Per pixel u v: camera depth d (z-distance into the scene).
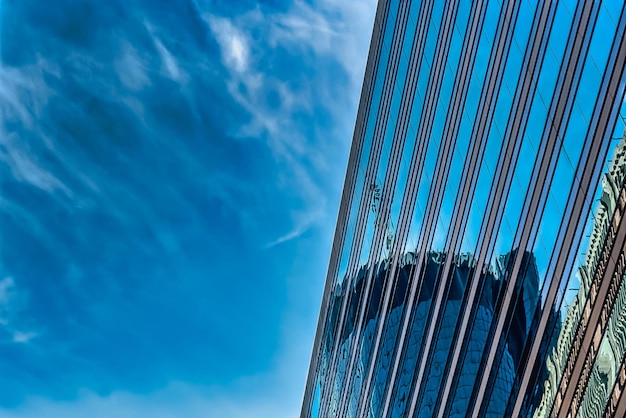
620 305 19.59
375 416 45.22
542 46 26.36
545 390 24.98
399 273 42.31
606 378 20.39
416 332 38.91
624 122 19.84
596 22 22.12
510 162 28.86
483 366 30.61
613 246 20.19
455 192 34.81
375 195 48.47
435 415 35.62
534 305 26.02
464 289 32.97
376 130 49.50
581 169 22.62
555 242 24.48
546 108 25.69
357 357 50.28
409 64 43.03
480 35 32.91
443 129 36.84
